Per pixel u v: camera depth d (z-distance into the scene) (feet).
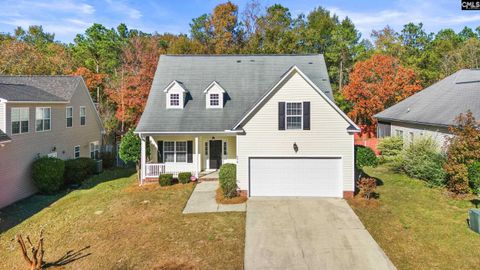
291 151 56.13
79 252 38.60
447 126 67.21
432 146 68.69
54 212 53.78
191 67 79.82
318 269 33.88
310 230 42.75
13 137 61.67
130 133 71.67
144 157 67.31
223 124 66.74
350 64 159.94
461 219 45.14
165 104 71.41
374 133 127.44
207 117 68.44
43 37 202.18
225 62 81.00
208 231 42.63
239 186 56.65
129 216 48.55
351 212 48.65
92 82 134.92
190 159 72.64
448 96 84.07
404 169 72.74
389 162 85.25
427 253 36.42
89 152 95.61
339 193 55.83
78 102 88.02
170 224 45.06
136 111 126.00
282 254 36.76
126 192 61.26
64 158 80.74
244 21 149.48
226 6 146.10
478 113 65.00
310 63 80.43
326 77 76.33
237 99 72.02
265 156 56.34
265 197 56.39
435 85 96.73
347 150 55.42
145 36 179.93
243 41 145.48
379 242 39.27
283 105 55.88
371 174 72.79
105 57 168.14
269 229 43.14
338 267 34.17
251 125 56.34
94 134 99.04
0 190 58.34
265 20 149.89
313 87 55.01
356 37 171.83
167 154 72.64
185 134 65.92
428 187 60.85
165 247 38.55
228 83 75.51
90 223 47.03
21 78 85.61
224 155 74.18
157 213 49.32
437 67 149.59
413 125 85.61
